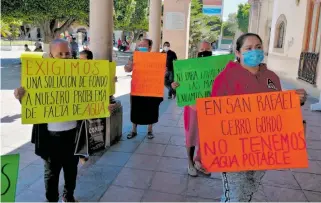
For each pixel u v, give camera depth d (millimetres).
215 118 2443
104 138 4871
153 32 9828
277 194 3678
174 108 8203
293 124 2461
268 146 2457
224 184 2600
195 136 3949
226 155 2447
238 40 2543
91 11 4977
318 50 10430
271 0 19672
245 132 2455
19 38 46156
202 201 3453
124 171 4156
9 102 8109
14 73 13961
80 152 3039
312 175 4234
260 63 2639
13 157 2176
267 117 2461
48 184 2969
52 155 2883
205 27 21297
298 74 12055
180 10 14094
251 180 2578
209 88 3801
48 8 14367
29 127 5992
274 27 16250
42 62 2713
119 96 9633
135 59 4883
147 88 4945
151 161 4523
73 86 2885
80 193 3541
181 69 3764
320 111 8195
